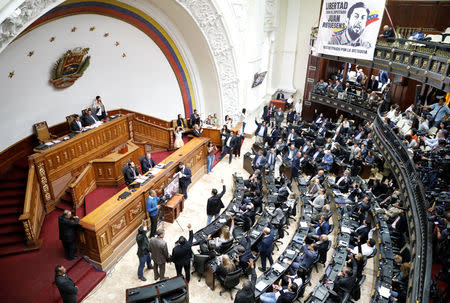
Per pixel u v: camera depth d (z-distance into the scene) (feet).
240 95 61.62
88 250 28.99
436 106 38.34
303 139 54.90
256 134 56.85
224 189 34.71
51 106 39.60
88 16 39.09
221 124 63.62
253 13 56.75
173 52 55.52
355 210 36.96
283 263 28.17
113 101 50.01
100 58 44.96
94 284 27.61
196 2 48.08
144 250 27.68
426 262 20.86
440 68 33.01
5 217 30.42
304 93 72.33
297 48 74.43
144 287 21.50
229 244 29.76
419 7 56.75
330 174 50.83
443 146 31.09
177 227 36.09
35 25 31.91
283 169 48.47
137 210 33.60
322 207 36.09
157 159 47.57
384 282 26.86
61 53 38.32
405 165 33.37
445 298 22.53
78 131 39.01
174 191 38.70
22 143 36.17
